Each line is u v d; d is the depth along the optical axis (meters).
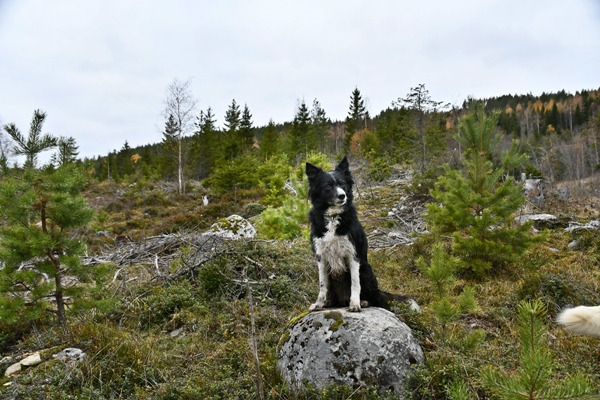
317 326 3.89
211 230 10.79
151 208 22.89
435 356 3.98
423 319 4.86
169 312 6.16
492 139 8.16
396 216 13.09
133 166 55.75
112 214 22.14
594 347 4.43
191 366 4.41
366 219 13.41
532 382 2.17
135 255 10.27
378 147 37.72
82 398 3.75
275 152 37.34
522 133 56.25
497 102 97.56
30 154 5.79
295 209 10.80
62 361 4.44
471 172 8.37
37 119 5.82
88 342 4.77
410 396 3.42
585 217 10.61
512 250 7.20
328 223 4.49
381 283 7.25
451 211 7.78
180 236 10.56
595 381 3.75
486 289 6.45
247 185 23.95
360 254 4.59
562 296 5.81
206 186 27.53
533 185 13.52
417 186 15.43
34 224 5.86
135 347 4.68
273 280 6.83
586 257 7.54
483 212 7.26
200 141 45.38
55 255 5.94
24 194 5.37
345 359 3.60
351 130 53.34
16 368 4.47
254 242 7.97
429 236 8.95
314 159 16.48
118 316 6.12
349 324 3.81
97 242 13.46
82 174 6.06
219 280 6.69
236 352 4.58
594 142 37.09
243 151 36.00
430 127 32.19
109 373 4.25
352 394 3.37
